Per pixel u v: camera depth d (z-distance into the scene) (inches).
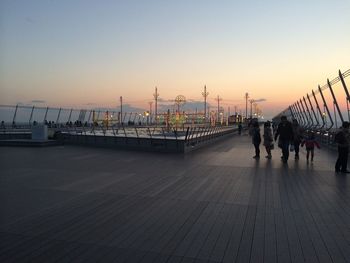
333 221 216.4
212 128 976.3
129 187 318.3
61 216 226.2
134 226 205.5
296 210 241.6
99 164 478.3
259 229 200.2
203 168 439.5
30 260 156.9
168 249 169.6
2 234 191.5
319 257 160.7
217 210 241.0
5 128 1279.5
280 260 157.1
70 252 165.9
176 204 257.3
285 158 499.2
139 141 695.1
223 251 167.2
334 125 746.2
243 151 676.1
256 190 307.3
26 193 293.6
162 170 422.0
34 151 668.1
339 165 409.7
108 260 156.8
